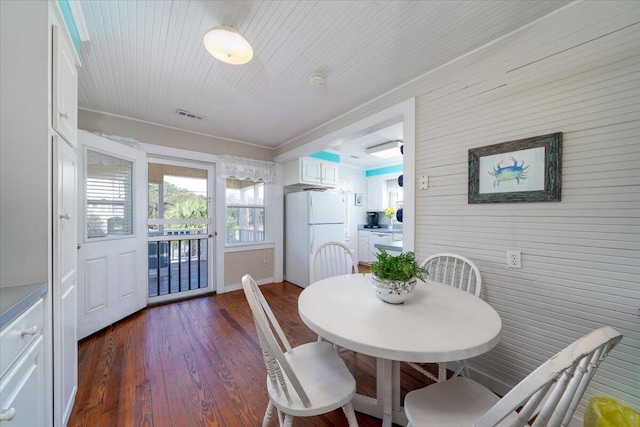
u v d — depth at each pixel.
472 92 1.69
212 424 1.33
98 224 2.40
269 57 1.77
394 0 1.29
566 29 1.31
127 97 2.38
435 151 1.89
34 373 0.93
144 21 1.43
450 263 1.79
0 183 1.00
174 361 1.88
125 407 1.43
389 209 5.62
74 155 1.41
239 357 1.95
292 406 0.93
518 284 1.49
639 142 1.13
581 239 1.28
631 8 1.14
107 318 2.43
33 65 1.04
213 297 3.39
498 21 1.43
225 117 2.88
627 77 1.16
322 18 1.42
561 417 0.60
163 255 3.28
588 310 1.26
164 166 3.23
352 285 1.52
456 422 0.86
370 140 3.88
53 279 1.10
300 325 2.55
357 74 1.98
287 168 4.19
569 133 1.31
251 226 3.97
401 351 0.80
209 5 1.33
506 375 1.55
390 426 1.12
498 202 1.56
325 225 3.96
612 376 1.20
